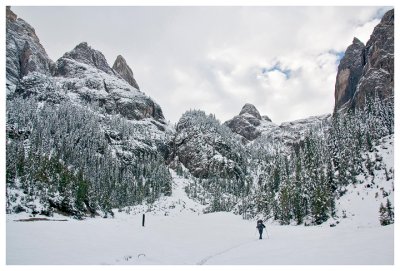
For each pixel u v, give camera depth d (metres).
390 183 70.00
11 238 26.53
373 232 29.95
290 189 79.62
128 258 24.33
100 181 142.00
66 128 184.00
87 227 38.34
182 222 74.44
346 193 76.00
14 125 162.62
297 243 30.36
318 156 106.88
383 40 185.88
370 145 93.88
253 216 98.12
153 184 172.62
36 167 81.56
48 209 55.59
